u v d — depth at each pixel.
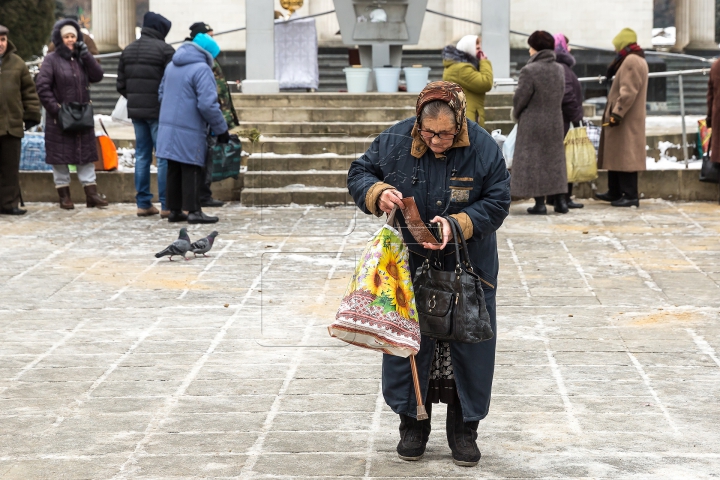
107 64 29.14
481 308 4.58
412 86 18.38
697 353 6.69
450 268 4.73
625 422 5.38
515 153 12.73
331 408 5.66
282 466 4.80
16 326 7.48
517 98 12.51
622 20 31.34
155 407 5.68
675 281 8.88
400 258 4.55
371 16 19.05
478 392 4.77
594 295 8.37
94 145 13.43
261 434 5.25
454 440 4.84
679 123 21.44
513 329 7.32
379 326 4.43
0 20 27.41
